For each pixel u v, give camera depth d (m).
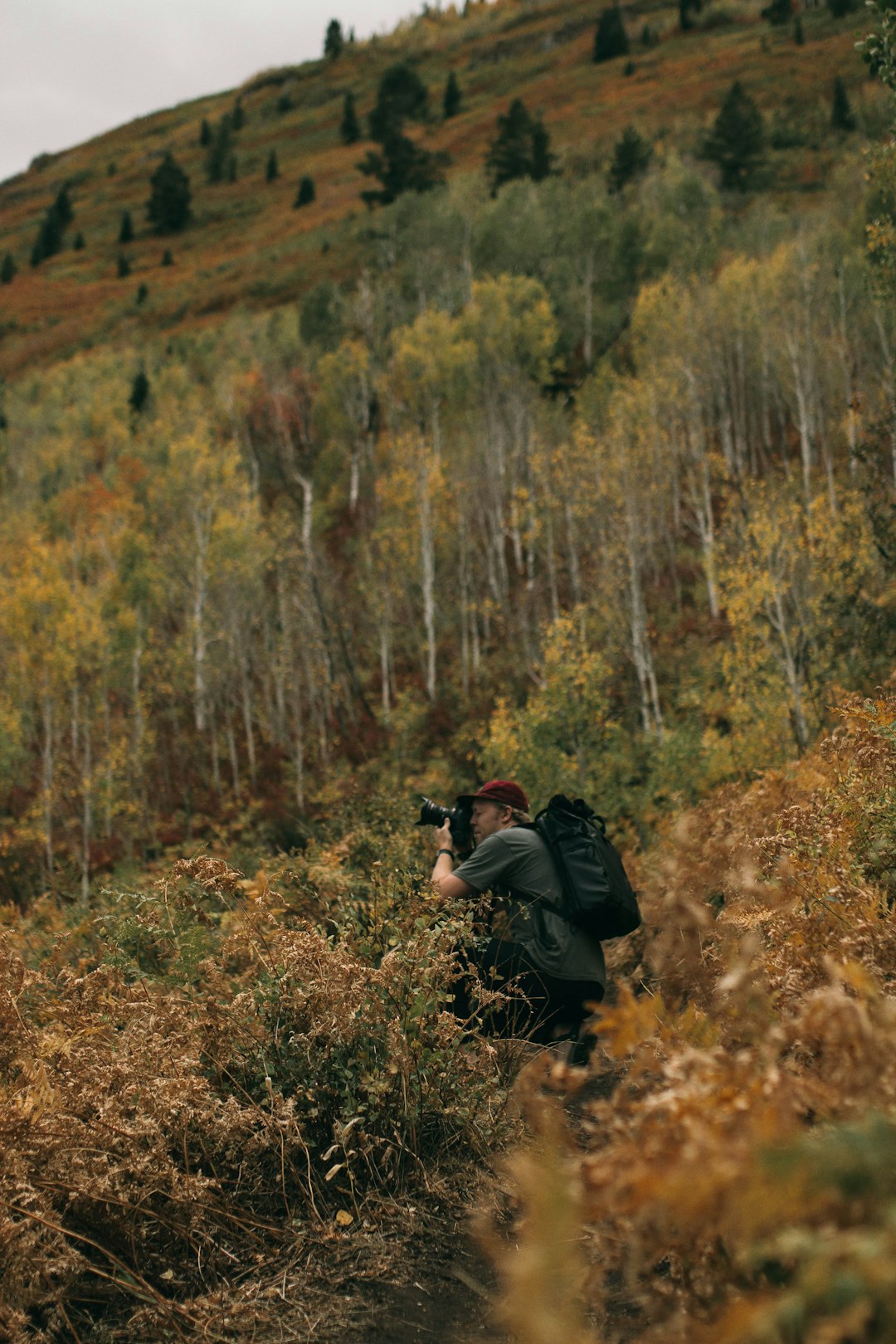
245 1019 2.81
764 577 14.62
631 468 28.33
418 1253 2.23
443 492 35.56
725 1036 1.81
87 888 9.85
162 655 36.66
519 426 39.97
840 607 11.89
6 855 18.48
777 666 14.56
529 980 3.47
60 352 95.38
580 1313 1.67
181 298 99.88
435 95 141.50
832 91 94.75
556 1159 1.19
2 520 49.69
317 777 27.69
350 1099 2.59
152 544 39.75
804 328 36.69
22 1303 1.89
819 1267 0.83
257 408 54.22
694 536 33.94
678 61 120.94
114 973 3.17
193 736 34.94
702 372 39.19
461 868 3.75
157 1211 2.27
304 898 4.78
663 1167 1.04
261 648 35.84
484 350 48.88
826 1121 1.29
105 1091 2.51
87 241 135.38
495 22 163.75
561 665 15.14
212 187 142.75
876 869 2.87
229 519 37.62
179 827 28.08
